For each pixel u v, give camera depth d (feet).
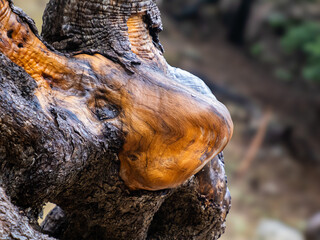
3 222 10.87
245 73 90.89
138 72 11.60
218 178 12.73
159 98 11.51
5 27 11.17
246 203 63.26
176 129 11.45
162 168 11.51
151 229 12.92
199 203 12.65
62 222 13.06
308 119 83.66
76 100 11.42
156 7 12.01
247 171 69.36
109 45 11.68
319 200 67.36
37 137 11.02
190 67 82.12
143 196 11.75
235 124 75.77
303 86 91.35
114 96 11.51
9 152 11.03
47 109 11.16
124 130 11.48
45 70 11.37
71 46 11.71
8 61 11.03
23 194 11.16
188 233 12.87
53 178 11.19
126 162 11.55
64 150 11.16
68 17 11.71
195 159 11.51
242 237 53.98
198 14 102.22
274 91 88.12
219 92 79.10
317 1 101.14
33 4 37.42
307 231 47.24
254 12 108.88
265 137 77.00
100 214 11.96
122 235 12.15
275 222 54.34
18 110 10.96
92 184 11.68
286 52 94.32
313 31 86.53
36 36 11.36
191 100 11.50
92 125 11.40
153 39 12.15
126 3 11.71
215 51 94.17
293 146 77.51
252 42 100.83
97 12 11.66
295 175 71.87
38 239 11.00
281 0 102.06
